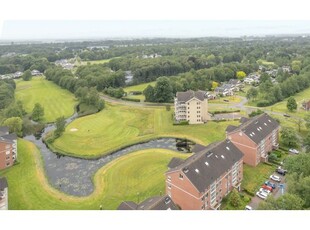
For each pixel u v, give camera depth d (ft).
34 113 366.43
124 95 478.59
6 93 424.05
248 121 250.57
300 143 252.83
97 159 252.42
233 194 174.19
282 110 364.38
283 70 588.91
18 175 220.64
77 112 411.54
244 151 223.10
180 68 611.88
